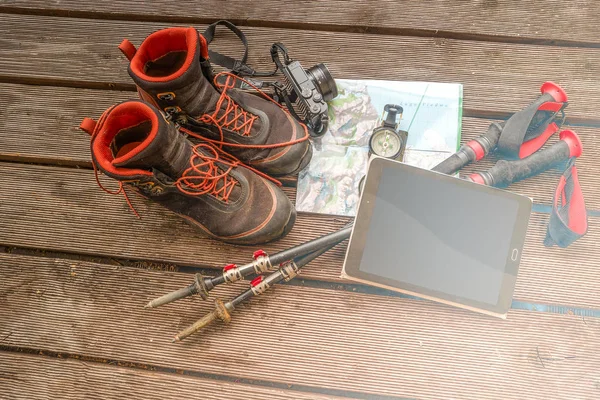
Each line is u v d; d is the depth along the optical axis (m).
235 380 1.30
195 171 1.20
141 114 1.11
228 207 1.25
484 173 1.29
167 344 1.31
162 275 1.37
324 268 1.34
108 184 1.44
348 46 1.51
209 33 1.49
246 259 1.36
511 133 1.30
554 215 1.23
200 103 1.21
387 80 1.47
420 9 1.51
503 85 1.45
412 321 1.29
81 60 1.56
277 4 1.55
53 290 1.38
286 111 1.38
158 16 1.57
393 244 1.23
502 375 1.25
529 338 1.27
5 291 1.38
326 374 1.28
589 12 1.48
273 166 1.32
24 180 1.47
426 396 1.25
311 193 1.38
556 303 1.29
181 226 1.40
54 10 1.60
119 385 1.30
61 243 1.41
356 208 1.35
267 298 1.33
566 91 1.43
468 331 1.28
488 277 1.23
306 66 1.50
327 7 1.53
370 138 1.33
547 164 1.30
